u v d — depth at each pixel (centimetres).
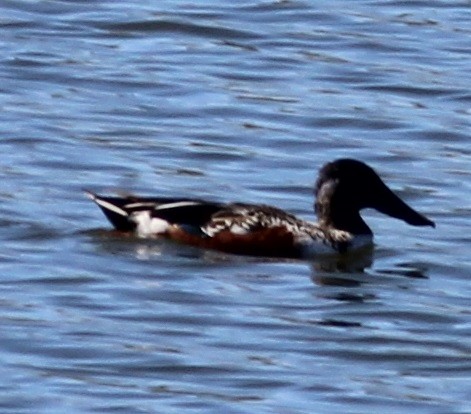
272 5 2770
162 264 1814
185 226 1867
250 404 1498
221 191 2066
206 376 1559
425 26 2708
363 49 2609
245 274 1806
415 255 1883
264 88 2450
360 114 2352
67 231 1892
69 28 2655
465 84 2480
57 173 2089
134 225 1883
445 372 1591
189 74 2491
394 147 2253
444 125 2328
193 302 1727
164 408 1485
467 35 2673
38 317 1672
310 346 1636
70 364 1573
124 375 1557
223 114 2341
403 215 1897
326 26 2698
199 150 2203
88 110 2330
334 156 2212
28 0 2748
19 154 2150
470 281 1816
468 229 1972
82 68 2488
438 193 2089
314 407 1502
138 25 2677
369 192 1897
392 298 1761
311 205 2038
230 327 1670
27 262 1809
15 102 2345
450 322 1700
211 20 2705
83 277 1773
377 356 1619
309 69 2528
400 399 1524
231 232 1856
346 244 1878
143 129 2270
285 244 1859
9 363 1570
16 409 1477
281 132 2283
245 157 2191
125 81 2445
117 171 2112
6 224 1905
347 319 1700
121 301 1722
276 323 1681
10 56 2517
